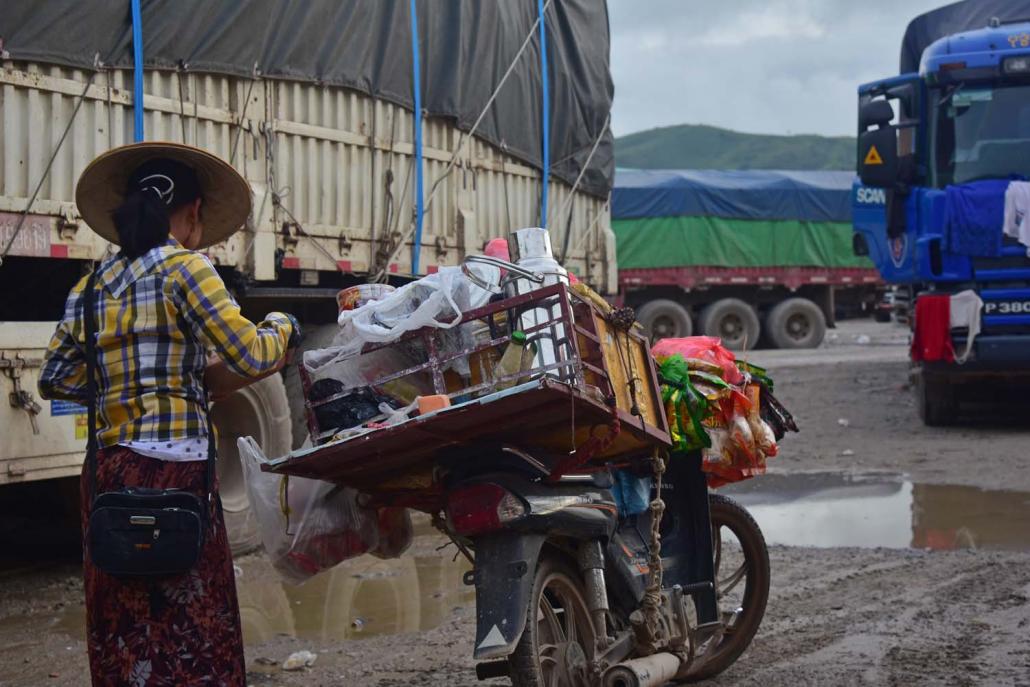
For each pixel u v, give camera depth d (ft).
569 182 35.60
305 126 25.63
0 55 19.75
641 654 14.21
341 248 26.76
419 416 11.57
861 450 39.40
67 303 11.76
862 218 49.03
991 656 16.89
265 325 11.79
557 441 12.65
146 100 22.25
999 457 36.88
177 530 10.85
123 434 11.19
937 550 24.72
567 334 11.78
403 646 18.39
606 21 37.73
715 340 16.33
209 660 11.23
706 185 95.40
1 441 20.15
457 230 30.42
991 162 41.78
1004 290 40.57
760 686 16.03
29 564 24.93
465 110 30.01
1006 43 41.88
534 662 12.00
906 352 81.46
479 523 12.09
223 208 12.69
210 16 23.09
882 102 42.19
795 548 25.16
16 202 20.15
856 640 18.03
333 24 25.86
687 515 16.05
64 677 17.13
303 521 13.26
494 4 30.91
